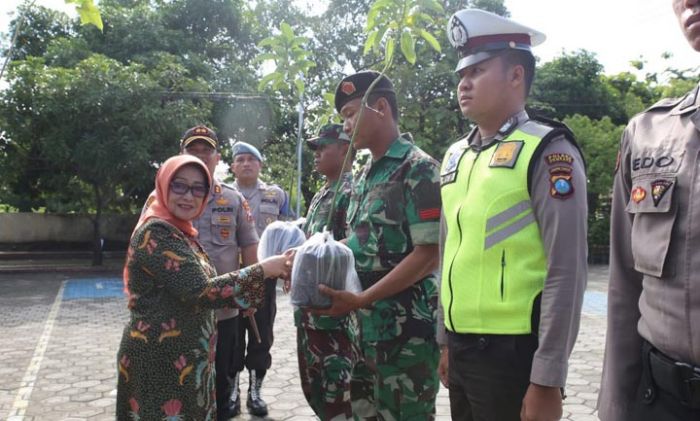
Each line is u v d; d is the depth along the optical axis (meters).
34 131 14.50
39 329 7.51
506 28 1.89
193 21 17.41
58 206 17.84
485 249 1.81
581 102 20.75
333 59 15.53
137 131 14.21
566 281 1.67
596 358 5.76
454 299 1.89
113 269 15.30
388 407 2.42
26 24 16.77
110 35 16.34
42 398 4.57
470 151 2.00
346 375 2.93
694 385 1.42
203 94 15.04
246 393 4.68
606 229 18.36
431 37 2.30
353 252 2.53
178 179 2.39
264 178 15.84
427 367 2.43
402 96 13.55
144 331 2.32
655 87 22.88
